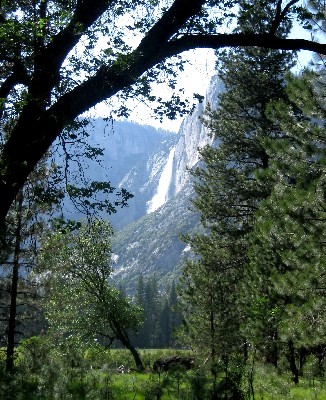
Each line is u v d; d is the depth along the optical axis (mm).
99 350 27266
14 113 5625
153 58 5617
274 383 8031
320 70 10586
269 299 14820
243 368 7457
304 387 10266
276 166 10922
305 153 10586
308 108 10508
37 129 5227
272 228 10883
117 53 5383
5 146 5266
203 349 20500
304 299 10609
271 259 15695
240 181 22906
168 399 7297
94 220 5832
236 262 23312
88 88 5387
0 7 5336
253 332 14344
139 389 8320
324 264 10133
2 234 5523
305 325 10398
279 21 5863
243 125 23891
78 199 5699
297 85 10641
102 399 8297
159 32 5602
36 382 9547
